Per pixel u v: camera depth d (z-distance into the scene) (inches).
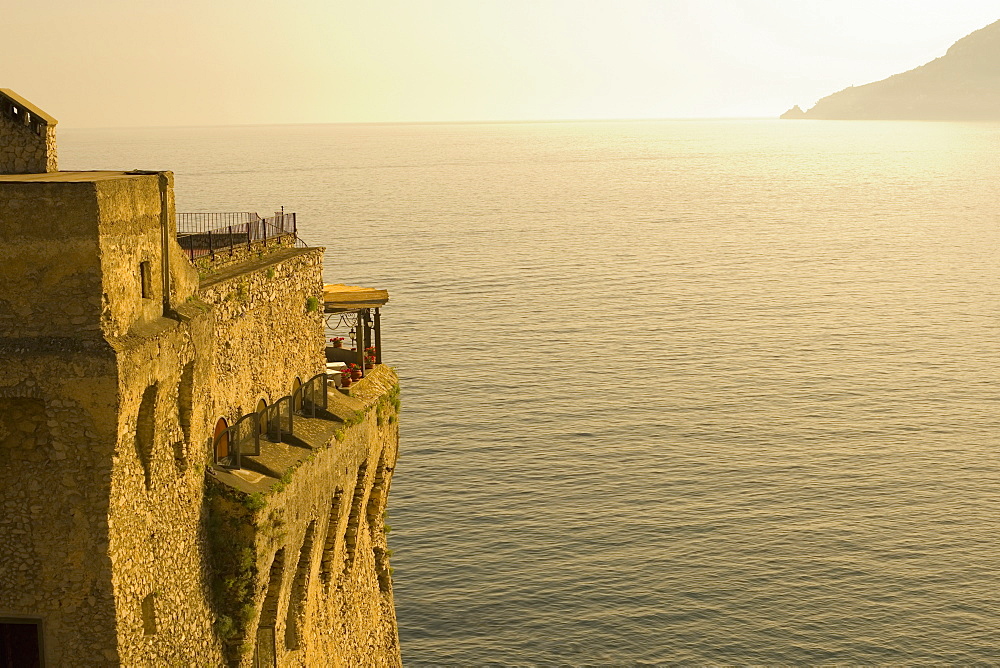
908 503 3789.4
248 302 1339.8
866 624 2960.1
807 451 4330.7
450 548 3277.6
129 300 994.1
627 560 3255.4
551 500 3678.6
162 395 1023.6
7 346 932.6
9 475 956.6
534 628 2878.9
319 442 1419.8
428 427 4389.8
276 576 1270.9
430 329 6220.5
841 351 6215.6
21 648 993.5
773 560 3299.7
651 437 4431.6
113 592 964.6
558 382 5236.2
